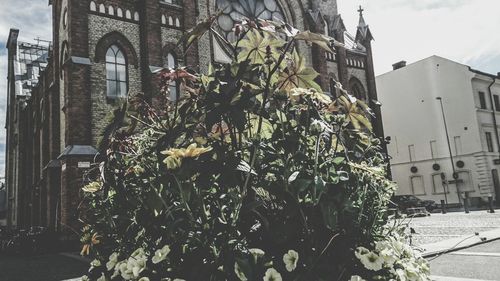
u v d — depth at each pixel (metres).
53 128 20.08
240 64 2.39
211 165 2.12
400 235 2.96
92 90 17.06
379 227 2.62
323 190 2.09
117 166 2.93
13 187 39.09
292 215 2.20
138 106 2.91
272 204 2.46
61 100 19.77
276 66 2.52
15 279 10.52
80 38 17.06
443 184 37.84
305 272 2.17
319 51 25.86
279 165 2.38
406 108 41.38
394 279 2.34
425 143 39.62
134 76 18.44
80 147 16.00
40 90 27.30
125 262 2.53
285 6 25.89
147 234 2.62
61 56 20.02
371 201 2.55
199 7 21.62
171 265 2.29
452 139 37.62
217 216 2.27
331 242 2.24
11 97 40.66
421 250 3.20
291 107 2.70
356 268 2.28
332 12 28.64
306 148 2.49
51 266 12.43
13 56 42.19
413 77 40.84
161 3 19.78
